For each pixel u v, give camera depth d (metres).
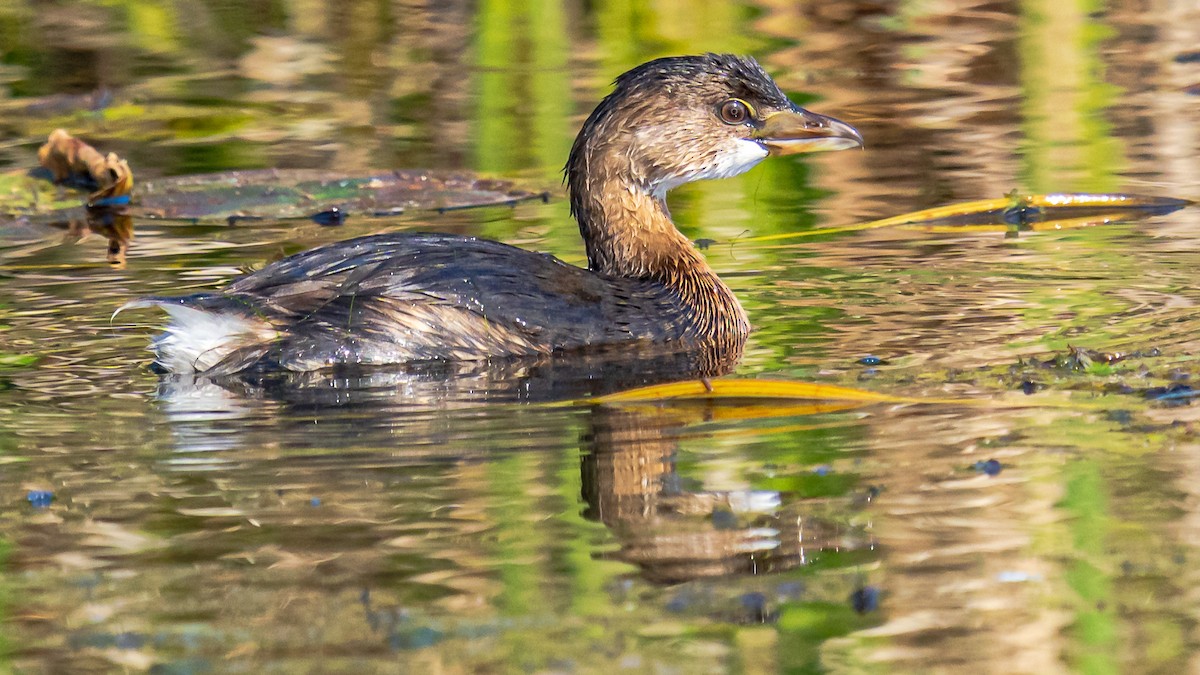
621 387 10.92
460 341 11.69
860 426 9.78
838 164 18.69
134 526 8.41
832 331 12.22
